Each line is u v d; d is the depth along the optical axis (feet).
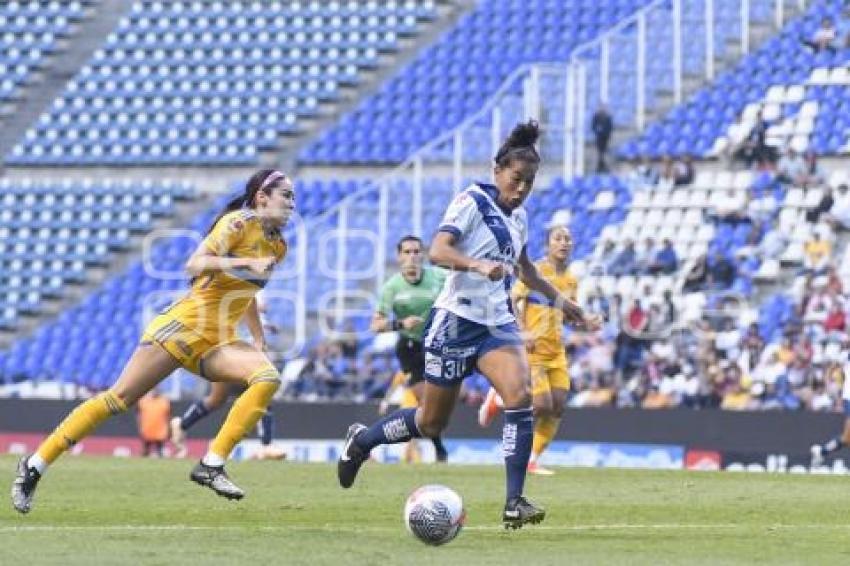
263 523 100.17
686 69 295.48
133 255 315.17
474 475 152.35
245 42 346.13
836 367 224.12
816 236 252.83
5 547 81.00
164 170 332.39
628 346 240.53
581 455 216.74
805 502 122.93
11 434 242.78
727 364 231.91
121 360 293.23
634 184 277.23
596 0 333.01
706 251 260.62
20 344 297.74
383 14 342.85
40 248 318.04
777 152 273.75
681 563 77.71
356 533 91.35
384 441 103.24
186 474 148.66
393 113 326.44
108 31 356.79
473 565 75.41
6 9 362.94
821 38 291.38
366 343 262.67
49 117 344.08
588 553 81.92
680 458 210.79
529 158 96.07
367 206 285.02
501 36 332.60
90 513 105.91
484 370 96.07
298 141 330.13
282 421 231.91
